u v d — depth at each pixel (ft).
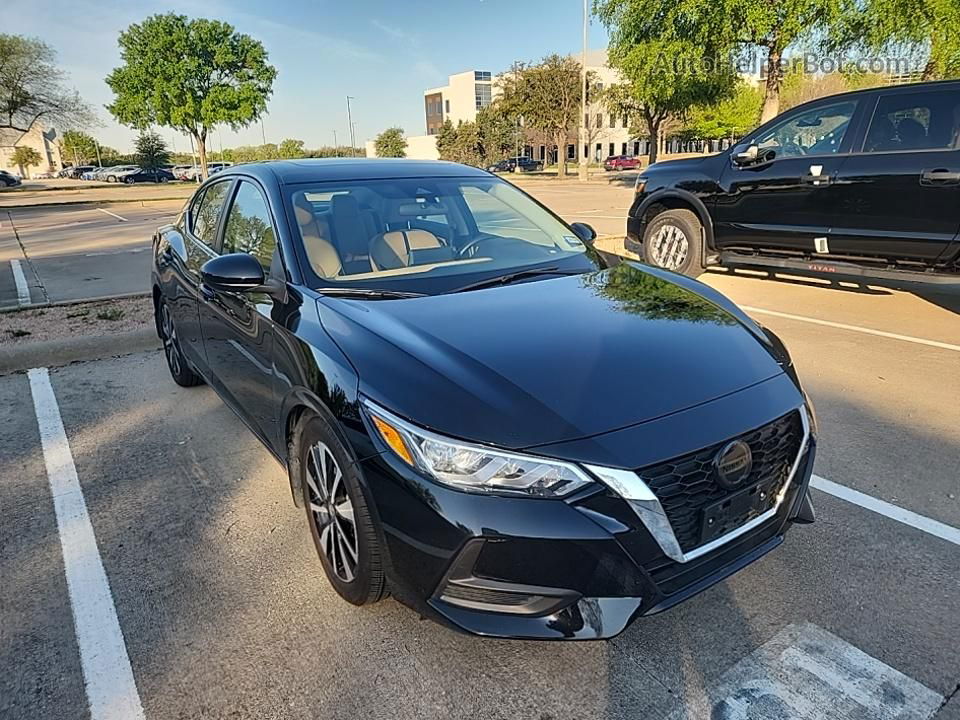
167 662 7.37
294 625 7.89
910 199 18.51
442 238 11.02
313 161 12.33
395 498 6.68
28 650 7.56
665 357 7.63
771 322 20.01
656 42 60.23
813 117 20.72
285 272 9.57
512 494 6.24
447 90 283.59
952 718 6.49
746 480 6.98
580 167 110.83
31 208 77.66
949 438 12.28
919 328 19.22
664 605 6.56
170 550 9.39
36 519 10.22
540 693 6.88
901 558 8.89
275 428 9.45
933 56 47.55
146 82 125.59
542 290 9.53
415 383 6.93
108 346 18.30
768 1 49.65
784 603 8.10
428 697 6.86
